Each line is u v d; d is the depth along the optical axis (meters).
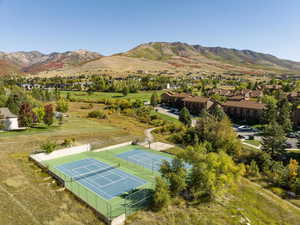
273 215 25.72
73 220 20.66
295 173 34.56
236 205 26.34
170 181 26.19
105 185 29.97
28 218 20.08
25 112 51.09
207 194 27.06
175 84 193.12
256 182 35.66
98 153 43.62
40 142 43.16
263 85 158.62
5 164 30.70
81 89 161.75
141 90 164.00
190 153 28.38
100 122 69.31
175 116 87.00
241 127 71.62
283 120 65.50
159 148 48.09
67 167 35.66
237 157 45.28
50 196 24.30
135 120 77.50
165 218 22.25
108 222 20.61
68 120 67.81
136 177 32.97
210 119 52.28
